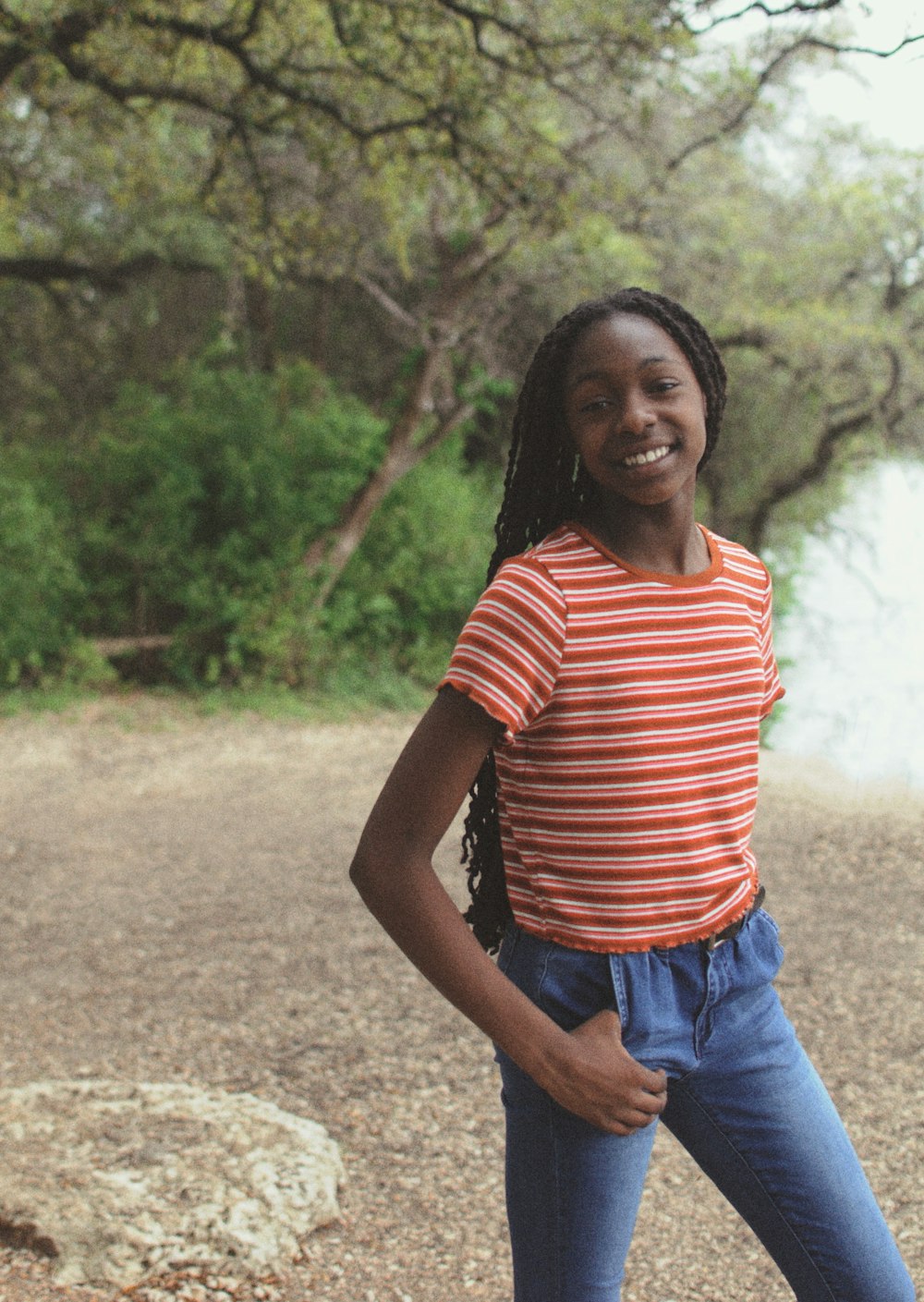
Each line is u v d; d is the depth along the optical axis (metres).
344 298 15.65
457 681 1.36
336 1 7.04
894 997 4.03
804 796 7.23
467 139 7.57
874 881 5.36
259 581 11.73
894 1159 2.97
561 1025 1.47
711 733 1.46
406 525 13.41
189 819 7.39
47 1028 4.14
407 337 14.80
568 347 1.52
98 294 15.08
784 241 14.03
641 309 1.51
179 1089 3.35
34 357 15.61
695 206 12.95
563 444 1.62
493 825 1.60
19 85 8.63
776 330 13.55
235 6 7.25
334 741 10.02
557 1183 1.48
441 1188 2.96
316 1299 2.45
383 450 12.83
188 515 12.00
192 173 11.47
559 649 1.38
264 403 12.70
